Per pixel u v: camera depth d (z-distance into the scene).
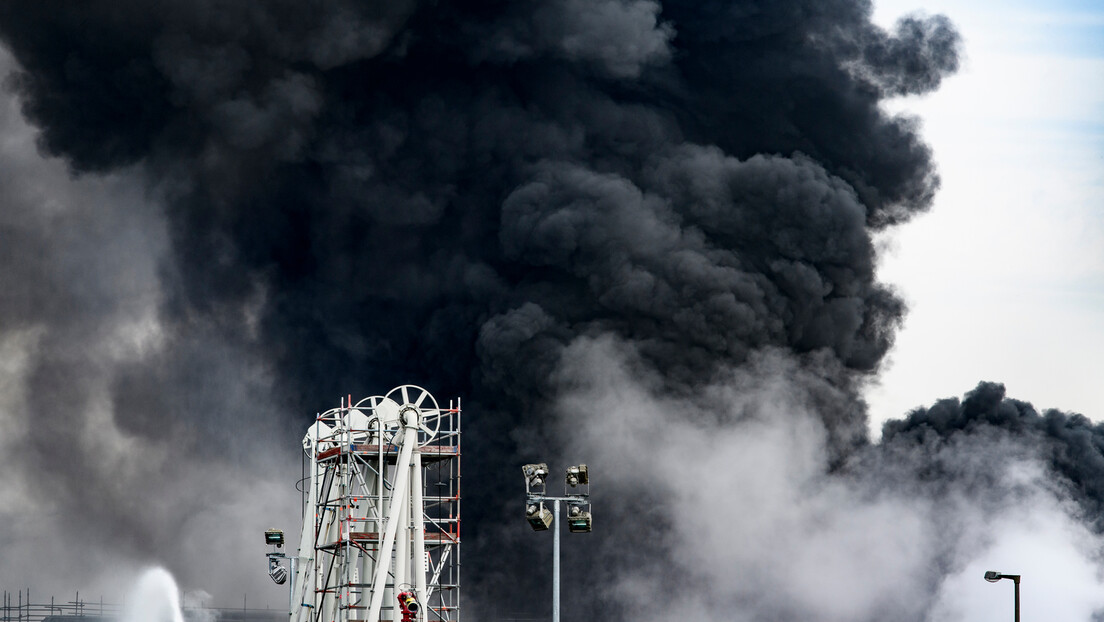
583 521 64.56
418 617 82.19
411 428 88.81
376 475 91.06
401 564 87.12
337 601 90.19
